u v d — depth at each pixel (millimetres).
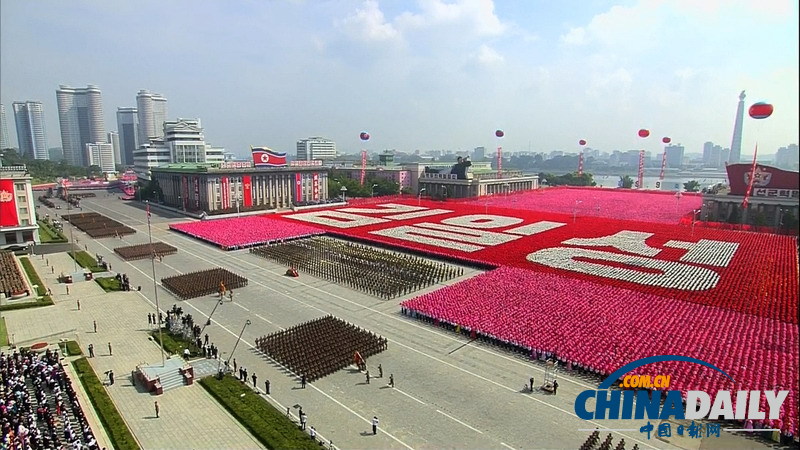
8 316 63688
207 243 112062
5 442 34125
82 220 143500
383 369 49062
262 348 53719
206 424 39656
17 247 102750
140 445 36562
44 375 44375
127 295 72938
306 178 182000
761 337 51312
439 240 108812
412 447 36375
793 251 94625
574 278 75625
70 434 36125
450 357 51625
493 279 75125
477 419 40094
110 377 46250
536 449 35938
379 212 157000
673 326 54750
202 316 64125
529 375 47562
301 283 79500
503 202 186125
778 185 124062
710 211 135625
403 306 65312
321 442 36969
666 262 85875
